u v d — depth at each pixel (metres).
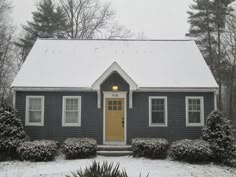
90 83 18.72
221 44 34.62
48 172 13.42
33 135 18.36
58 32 37.38
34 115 18.58
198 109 18.69
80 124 18.47
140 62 20.38
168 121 18.50
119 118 18.62
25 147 16.05
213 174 13.60
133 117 18.52
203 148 15.70
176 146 16.23
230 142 16.25
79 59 20.62
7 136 16.69
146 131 18.44
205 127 17.11
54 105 18.58
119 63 20.19
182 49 21.53
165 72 19.58
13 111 17.33
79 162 15.34
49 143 16.44
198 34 36.75
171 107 18.59
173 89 18.42
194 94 18.69
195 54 21.09
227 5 35.34
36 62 20.20
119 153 17.06
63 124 18.45
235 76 32.78
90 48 21.58
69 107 18.66
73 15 37.53
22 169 14.16
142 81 18.84
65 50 21.38
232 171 14.48
